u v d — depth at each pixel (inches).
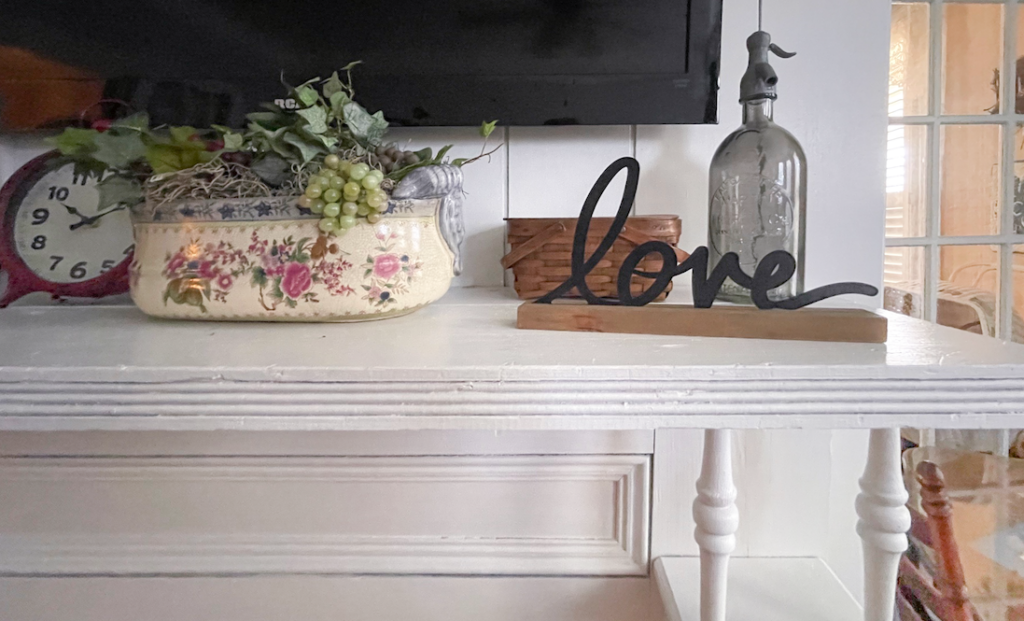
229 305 21.5
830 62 31.5
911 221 46.3
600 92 30.6
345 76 30.4
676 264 20.7
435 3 30.2
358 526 29.4
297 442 28.6
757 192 27.6
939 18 44.7
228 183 21.7
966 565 43.4
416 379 15.7
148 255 22.3
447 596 29.4
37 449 28.4
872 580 24.8
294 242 21.3
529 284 28.0
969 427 15.5
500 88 30.6
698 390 15.7
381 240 21.5
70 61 30.1
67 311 26.2
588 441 28.7
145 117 23.7
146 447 28.5
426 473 28.9
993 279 46.8
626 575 29.2
